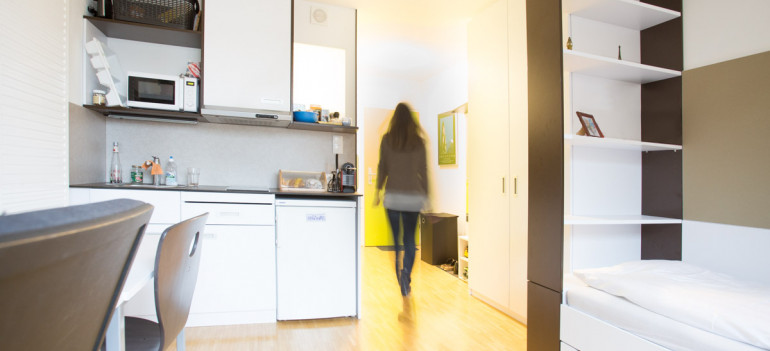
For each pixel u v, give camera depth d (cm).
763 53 166
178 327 102
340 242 239
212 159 271
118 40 256
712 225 184
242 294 224
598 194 205
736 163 175
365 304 269
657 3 206
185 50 269
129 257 54
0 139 159
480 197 288
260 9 246
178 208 215
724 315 107
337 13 292
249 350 194
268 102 245
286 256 230
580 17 199
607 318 135
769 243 163
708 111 186
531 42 167
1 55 158
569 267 198
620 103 212
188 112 239
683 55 198
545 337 160
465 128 406
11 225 30
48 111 191
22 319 36
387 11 296
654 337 119
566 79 196
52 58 194
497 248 266
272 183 281
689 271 150
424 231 415
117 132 255
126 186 211
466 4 281
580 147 200
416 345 204
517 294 244
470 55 307
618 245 211
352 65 294
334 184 264
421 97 473
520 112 245
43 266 35
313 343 204
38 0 182
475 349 200
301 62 286
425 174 231
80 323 47
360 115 457
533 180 166
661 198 206
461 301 282
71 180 212
